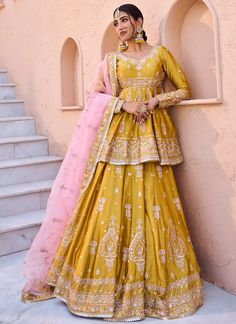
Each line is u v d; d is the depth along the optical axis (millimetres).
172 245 2119
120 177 2184
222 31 2111
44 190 3506
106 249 2064
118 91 2400
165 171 2299
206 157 2295
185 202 2492
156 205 2141
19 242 3051
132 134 2270
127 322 1923
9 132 4285
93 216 2150
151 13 2580
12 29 4879
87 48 3336
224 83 2127
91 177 2271
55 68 3938
